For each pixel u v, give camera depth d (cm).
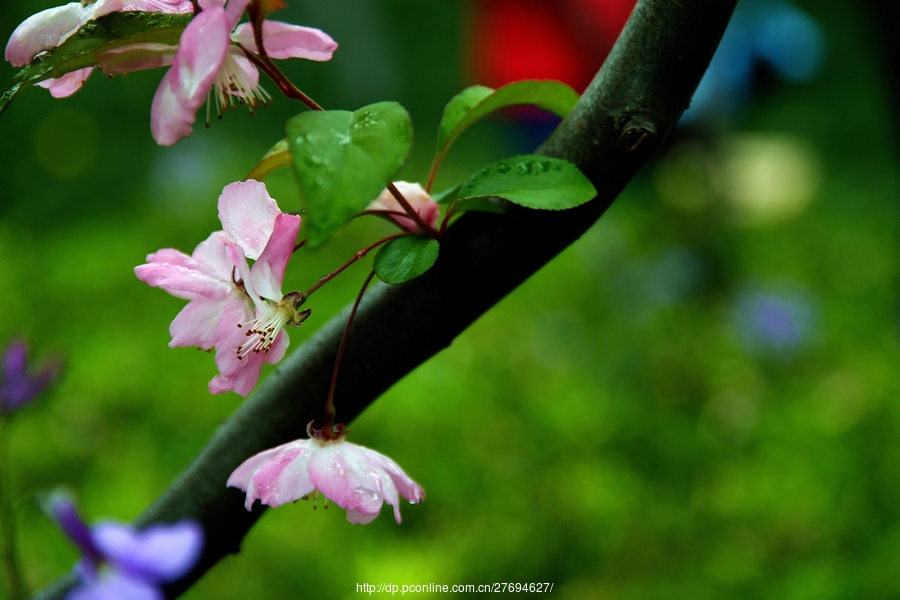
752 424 176
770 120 459
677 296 230
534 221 66
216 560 70
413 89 521
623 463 163
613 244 256
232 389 64
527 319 229
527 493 151
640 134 65
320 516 143
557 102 69
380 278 65
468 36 255
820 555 138
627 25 66
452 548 135
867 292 249
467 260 66
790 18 261
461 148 405
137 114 403
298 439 67
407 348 67
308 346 68
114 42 62
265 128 437
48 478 157
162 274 64
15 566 75
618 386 193
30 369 84
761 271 263
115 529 56
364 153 61
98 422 178
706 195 242
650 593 129
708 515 146
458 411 177
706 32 65
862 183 366
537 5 223
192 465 69
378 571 125
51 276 259
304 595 127
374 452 66
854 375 192
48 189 349
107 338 219
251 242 64
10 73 347
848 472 156
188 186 340
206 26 60
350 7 524
